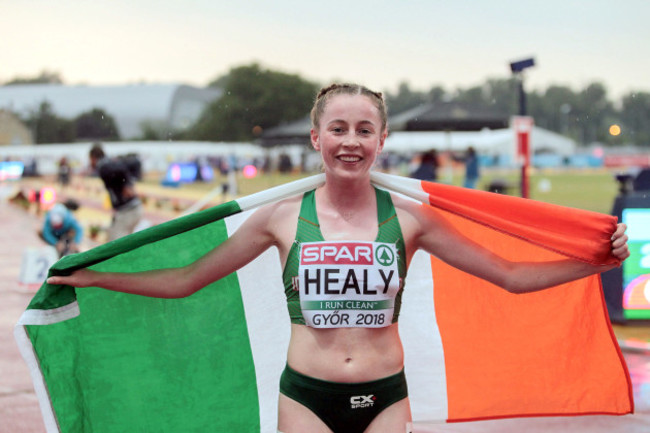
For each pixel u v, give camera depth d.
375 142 2.50
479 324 3.40
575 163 63.16
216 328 3.21
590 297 3.30
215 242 3.08
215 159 55.66
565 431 4.45
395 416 2.56
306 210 2.57
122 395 3.09
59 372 2.90
